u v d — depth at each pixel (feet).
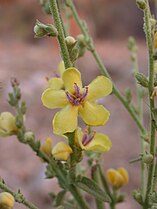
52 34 0.57
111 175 0.75
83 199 0.68
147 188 0.63
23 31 3.88
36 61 2.58
